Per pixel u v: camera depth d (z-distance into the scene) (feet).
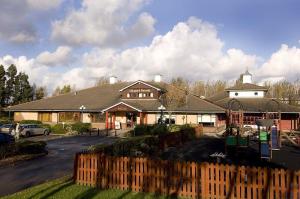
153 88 173.37
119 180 43.11
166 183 40.68
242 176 37.37
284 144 102.53
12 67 270.46
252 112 150.71
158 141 84.17
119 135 138.92
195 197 39.17
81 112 173.06
